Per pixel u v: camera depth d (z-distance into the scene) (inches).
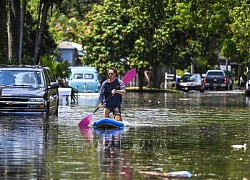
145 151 1104.2
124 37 4453.7
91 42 4517.7
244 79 5319.9
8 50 2647.6
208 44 5280.5
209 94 3841.0
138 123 1648.6
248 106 2493.8
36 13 4153.5
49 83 1817.2
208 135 1373.0
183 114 2006.6
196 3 4591.5
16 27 2632.9
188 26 4517.7
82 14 6304.1
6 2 2832.2
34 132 1380.4
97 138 1289.4
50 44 3850.9
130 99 3036.4
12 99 1731.1
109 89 1556.3
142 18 4411.9
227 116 1939.0
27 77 1784.0
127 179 845.2
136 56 4407.0
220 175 878.4
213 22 4736.7
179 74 6082.7
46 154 1055.6
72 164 957.2
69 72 2947.8
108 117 1558.8
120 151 1100.5
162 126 1572.3
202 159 1019.3
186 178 855.7
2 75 1784.0
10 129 1434.5
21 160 991.0
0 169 914.1
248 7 4411.9
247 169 926.4
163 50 4441.4
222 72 4847.4
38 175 870.4
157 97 3299.7
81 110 2132.1
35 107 1736.0
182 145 1194.6
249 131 1466.5
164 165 957.2
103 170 909.2
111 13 4500.5
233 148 1156.5
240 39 4394.7
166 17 4448.8
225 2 4749.0
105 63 4471.0
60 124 1574.8
